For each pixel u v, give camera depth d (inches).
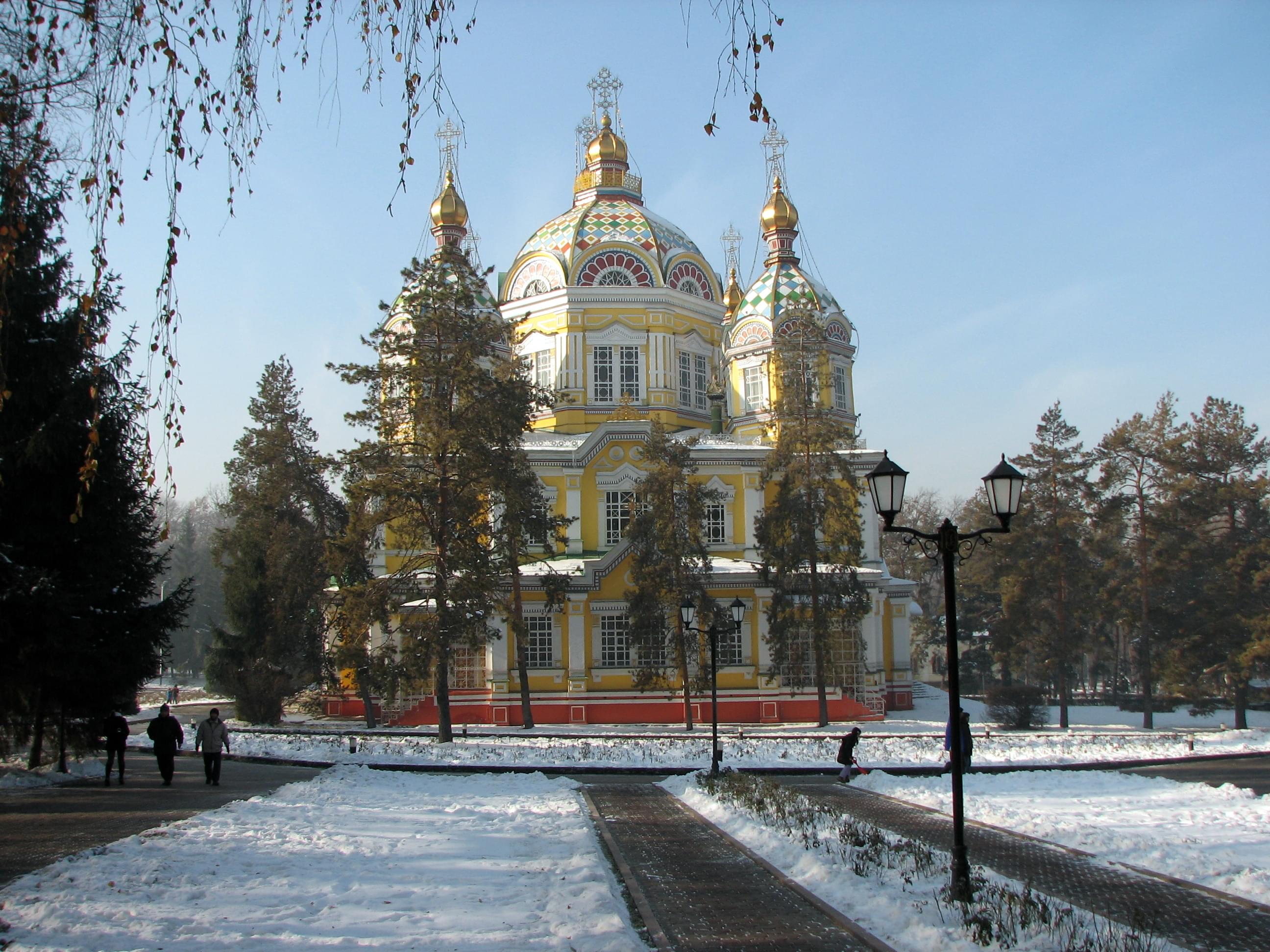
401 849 634.8
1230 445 2145.7
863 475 2164.1
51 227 660.1
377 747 1391.5
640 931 461.1
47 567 912.3
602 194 2383.1
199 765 1262.3
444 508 1517.0
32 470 863.1
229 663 1991.9
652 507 1795.0
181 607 1047.0
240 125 437.4
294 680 2010.3
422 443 1505.9
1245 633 1953.7
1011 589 2110.0
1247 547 2036.2
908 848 631.2
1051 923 452.1
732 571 1930.4
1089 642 2231.8
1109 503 2127.2
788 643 1818.4
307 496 2046.0
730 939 450.0
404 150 421.1
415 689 1547.7
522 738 1582.2
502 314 2253.9
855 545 1802.4
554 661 1941.4
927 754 1316.4
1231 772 1188.5
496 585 1549.0
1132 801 909.2
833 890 533.6
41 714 1012.5
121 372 885.2
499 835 698.8
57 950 394.9
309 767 1237.1
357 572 1621.6
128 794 931.3
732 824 761.0
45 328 813.9
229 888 509.7
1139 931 458.9
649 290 2198.6
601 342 2191.2
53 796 915.4
